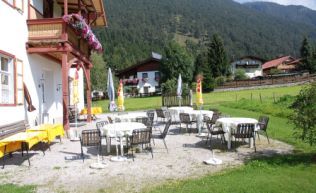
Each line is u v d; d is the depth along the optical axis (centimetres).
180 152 1019
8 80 1255
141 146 1091
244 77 6338
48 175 802
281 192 624
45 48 1406
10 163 924
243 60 7681
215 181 704
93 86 5403
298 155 934
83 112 2092
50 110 1866
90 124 1798
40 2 1672
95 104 4278
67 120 1377
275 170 780
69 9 2194
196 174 781
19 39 1320
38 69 1582
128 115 1412
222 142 1166
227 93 4566
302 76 5144
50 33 1399
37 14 1608
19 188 702
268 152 997
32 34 1412
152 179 750
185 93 2759
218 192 631
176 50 5806
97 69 5450
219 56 6719
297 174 739
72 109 2038
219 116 1388
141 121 1297
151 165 872
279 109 2002
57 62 1939
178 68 5762
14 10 1273
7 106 1201
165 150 1050
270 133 1313
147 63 6316
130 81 6344
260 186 655
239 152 1009
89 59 1977
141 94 5572
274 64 8175
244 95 4091
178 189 661
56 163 916
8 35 1216
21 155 1018
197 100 1366
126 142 1071
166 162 900
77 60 1661
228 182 690
